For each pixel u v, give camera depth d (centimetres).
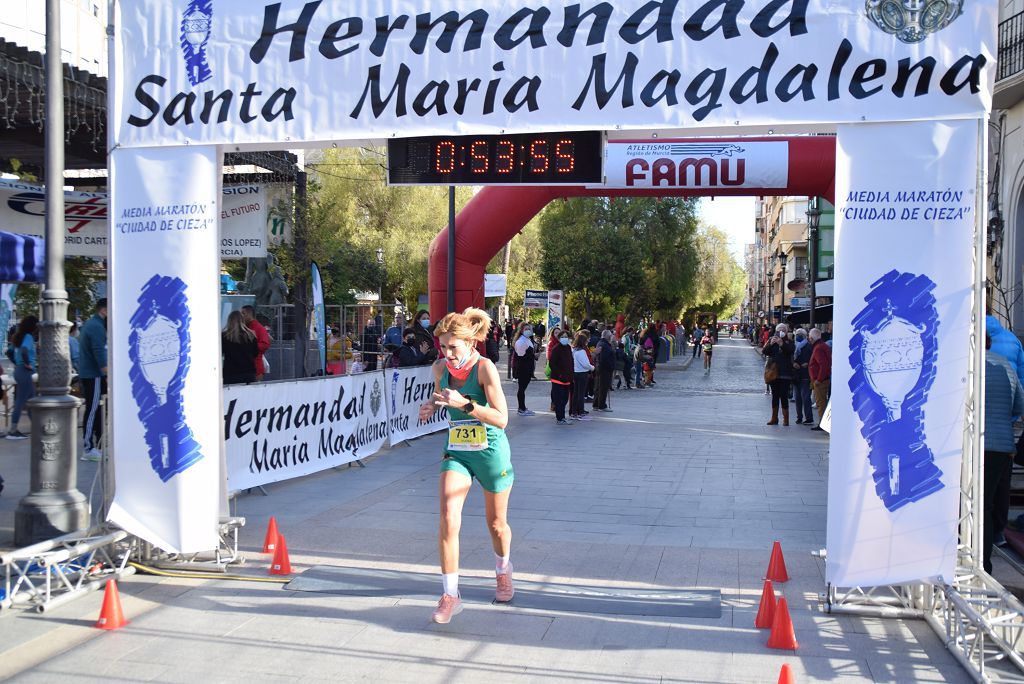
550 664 464
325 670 457
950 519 513
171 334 619
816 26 532
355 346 2422
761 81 542
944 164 512
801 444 1327
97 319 1066
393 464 1114
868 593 577
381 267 3391
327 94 604
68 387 678
